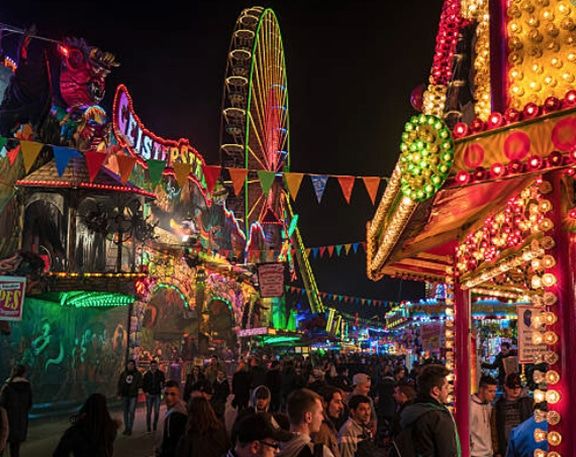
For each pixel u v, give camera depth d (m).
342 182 12.91
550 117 4.90
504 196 7.55
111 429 6.12
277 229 63.19
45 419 21.86
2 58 23.41
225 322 47.53
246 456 4.22
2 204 21.75
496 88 5.56
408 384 9.16
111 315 28.38
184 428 7.70
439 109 7.89
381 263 10.95
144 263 32.88
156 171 12.55
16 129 22.73
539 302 5.74
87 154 12.08
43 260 22.11
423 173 5.28
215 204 46.38
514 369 12.39
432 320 30.27
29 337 21.47
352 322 96.31
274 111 54.62
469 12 7.12
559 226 5.55
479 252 9.19
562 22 5.34
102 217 24.27
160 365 31.83
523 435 5.75
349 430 6.81
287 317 72.38
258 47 52.53
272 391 19.81
